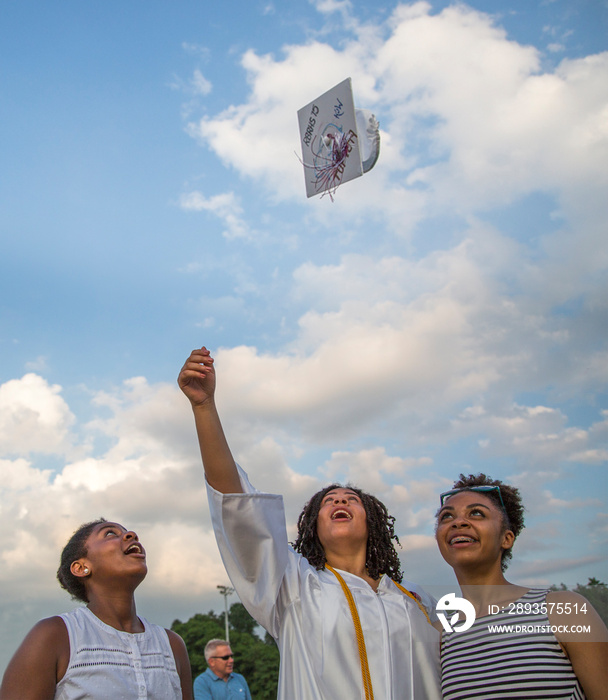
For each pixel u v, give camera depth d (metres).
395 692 3.25
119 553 3.73
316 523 3.92
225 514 3.44
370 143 4.08
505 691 3.00
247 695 7.76
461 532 3.46
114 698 3.31
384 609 3.47
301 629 3.45
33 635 3.37
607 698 2.89
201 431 3.52
